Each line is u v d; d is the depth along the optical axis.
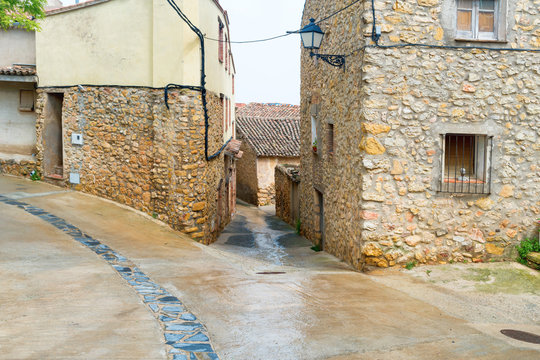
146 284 5.93
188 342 4.06
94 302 5.02
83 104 11.23
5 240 7.40
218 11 11.98
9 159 12.98
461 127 7.31
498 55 7.30
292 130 24.61
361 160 7.32
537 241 7.52
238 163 26.22
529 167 7.47
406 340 4.30
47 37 11.79
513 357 3.96
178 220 9.66
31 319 4.39
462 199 7.41
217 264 7.62
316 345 4.11
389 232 7.29
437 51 7.20
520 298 6.09
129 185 10.53
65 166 11.70
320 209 11.45
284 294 5.82
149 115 10.09
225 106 14.23
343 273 7.29
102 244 7.95
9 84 12.85
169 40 9.62
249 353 3.90
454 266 7.32
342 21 8.46
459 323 4.93
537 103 7.39
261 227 16.02
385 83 7.16
